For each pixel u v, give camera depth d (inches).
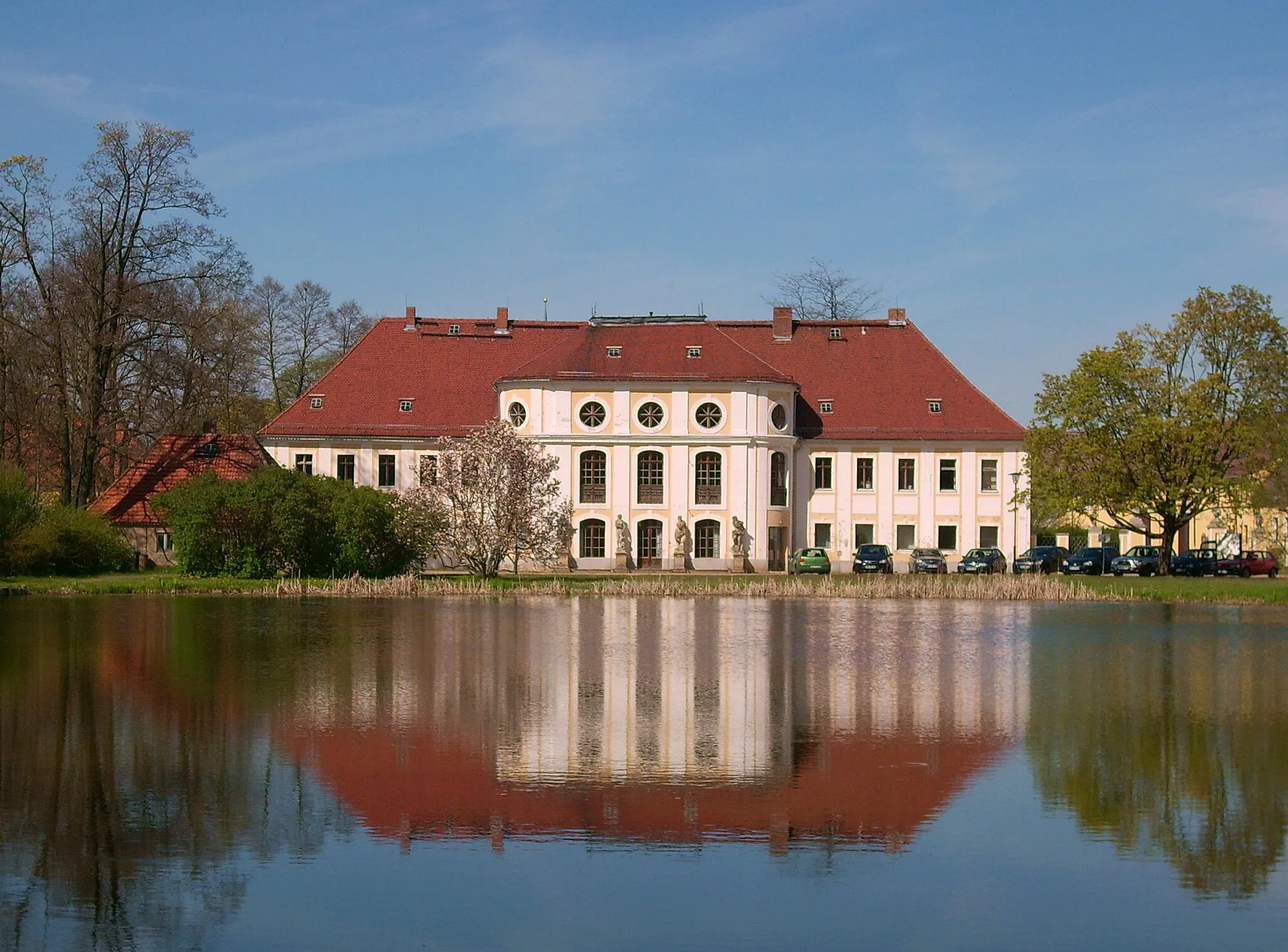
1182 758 1020.5
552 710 1202.6
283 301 4665.4
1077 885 725.9
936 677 1429.6
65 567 2765.7
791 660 1563.7
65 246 2915.8
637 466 3521.2
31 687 1305.4
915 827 831.1
